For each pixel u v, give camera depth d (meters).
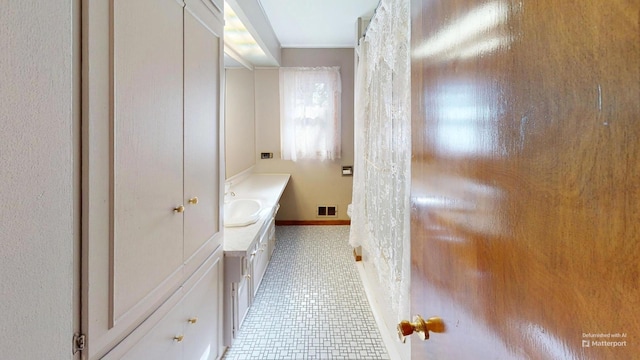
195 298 1.47
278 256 3.55
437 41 0.77
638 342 0.32
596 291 0.36
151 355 1.11
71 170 0.66
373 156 2.57
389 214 2.00
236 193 3.34
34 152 0.56
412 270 0.99
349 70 4.59
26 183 0.55
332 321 2.31
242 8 2.40
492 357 0.56
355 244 3.21
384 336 2.08
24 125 0.55
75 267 0.77
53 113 0.61
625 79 0.33
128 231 0.96
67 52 0.64
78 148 0.77
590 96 0.36
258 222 2.37
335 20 3.53
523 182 0.47
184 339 1.36
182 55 1.32
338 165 4.71
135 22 0.98
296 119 4.58
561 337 0.41
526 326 0.47
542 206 0.44
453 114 0.69
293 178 4.70
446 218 0.73
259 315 2.38
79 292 0.78
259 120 4.64
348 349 2.01
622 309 0.34
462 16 0.65
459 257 0.67
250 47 3.42
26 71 0.55
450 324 0.72
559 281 0.41
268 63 4.28
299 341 2.08
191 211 1.42
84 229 0.79
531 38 0.45
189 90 1.39
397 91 1.76
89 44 0.79
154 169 1.11
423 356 0.92
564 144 0.40
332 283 2.91
